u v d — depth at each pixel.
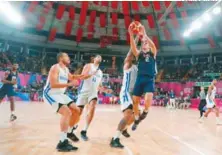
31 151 2.91
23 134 4.06
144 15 23.72
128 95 3.60
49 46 25.50
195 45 25.61
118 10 23.30
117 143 3.36
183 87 23.77
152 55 3.93
